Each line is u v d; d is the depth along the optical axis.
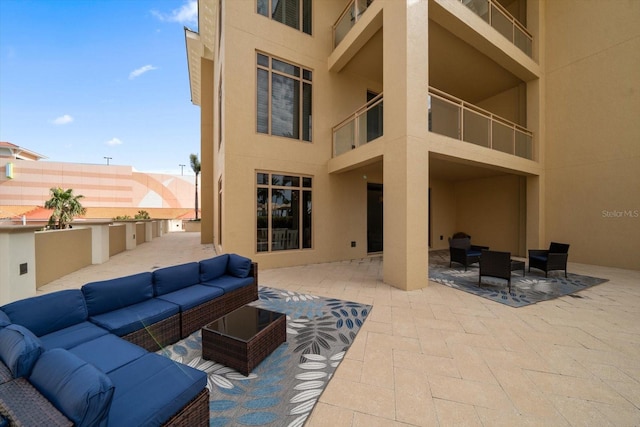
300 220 7.94
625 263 7.23
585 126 8.02
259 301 4.58
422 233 5.41
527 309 4.23
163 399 1.54
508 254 5.18
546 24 8.91
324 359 2.76
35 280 4.76
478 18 6.65
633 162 7.16
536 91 8.80
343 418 1.97
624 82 7.33
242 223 6.96
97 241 7.91
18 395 1.23
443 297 4.80
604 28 7.68
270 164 7.39
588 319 3.83
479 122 7.00
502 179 10.17
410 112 5.28
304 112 8.09
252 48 7.15
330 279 6.12
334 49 8.25
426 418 1.98
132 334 2.66
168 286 3.56
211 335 2.69
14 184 29.73
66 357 1.39
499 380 2.44
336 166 7.84
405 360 2.76
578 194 8.14
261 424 1.90
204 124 13.77
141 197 33.62
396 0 5.50
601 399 2.20
